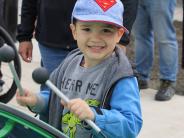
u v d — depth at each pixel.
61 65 3.24
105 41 3.01
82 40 3.04
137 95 2.95
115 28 3.02
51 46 4.34
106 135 2.79
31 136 2.45
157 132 5.96
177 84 7.59
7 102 6.36
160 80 7.17
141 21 7.14
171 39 6.96
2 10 6.71
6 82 7.20
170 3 6.86
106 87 2.96
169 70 6.98
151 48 7.27
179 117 6.41
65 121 3.06
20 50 4.83
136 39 7.29
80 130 2.96
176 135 5.90
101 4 2.99
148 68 7.33
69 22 4.25
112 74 2.97
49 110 3.19
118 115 2.81
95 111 2.78
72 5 4.21
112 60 3.02
